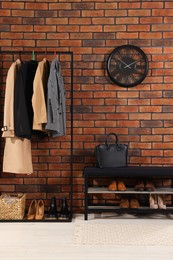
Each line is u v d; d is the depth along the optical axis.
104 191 3.91
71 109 3.93
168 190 3.97
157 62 4.21
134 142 4.23
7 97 3.76
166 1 4.20
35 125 3.72
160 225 3.74
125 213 4.20
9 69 3.83
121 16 4.23
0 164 4.20
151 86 4.21
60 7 4.23
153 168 3.87
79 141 4.24
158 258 2.85
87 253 2.95
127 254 2.93
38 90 3.72
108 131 4.23
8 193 4.20
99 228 3.63
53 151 4.24
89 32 4.23
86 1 4.22
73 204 4.22
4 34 4.23
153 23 4.22
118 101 4.23
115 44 4.22
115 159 3.97
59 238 3.32
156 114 4.22
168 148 4.22
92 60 4.23
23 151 3.87
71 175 3.93
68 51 4.23
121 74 4.20
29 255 2.90
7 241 3.24
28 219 3.86
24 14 4.23
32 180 4.23
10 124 3.75
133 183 4.23
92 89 4.23
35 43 4.23
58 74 3.85
